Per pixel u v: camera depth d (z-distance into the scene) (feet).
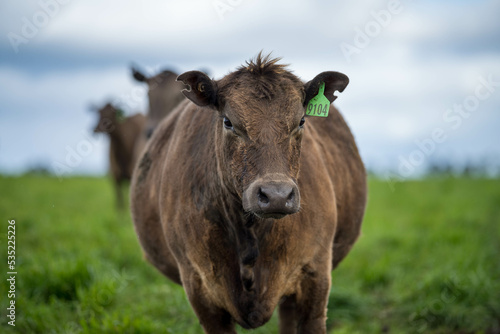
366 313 33.83
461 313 32.01
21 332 30.68
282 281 21.58
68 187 80.38
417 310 32.63
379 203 62.69
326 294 22.67
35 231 48.75
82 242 46.29
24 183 79.30
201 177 21.86
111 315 31.94
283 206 17.62
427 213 56.08
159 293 35.81
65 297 34.35
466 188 70.08
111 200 74.38
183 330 31.42
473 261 38.14
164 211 23.52
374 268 38.93
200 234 21.70
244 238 20.65
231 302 21.53
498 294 33.45
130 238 47.55
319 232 22.21
